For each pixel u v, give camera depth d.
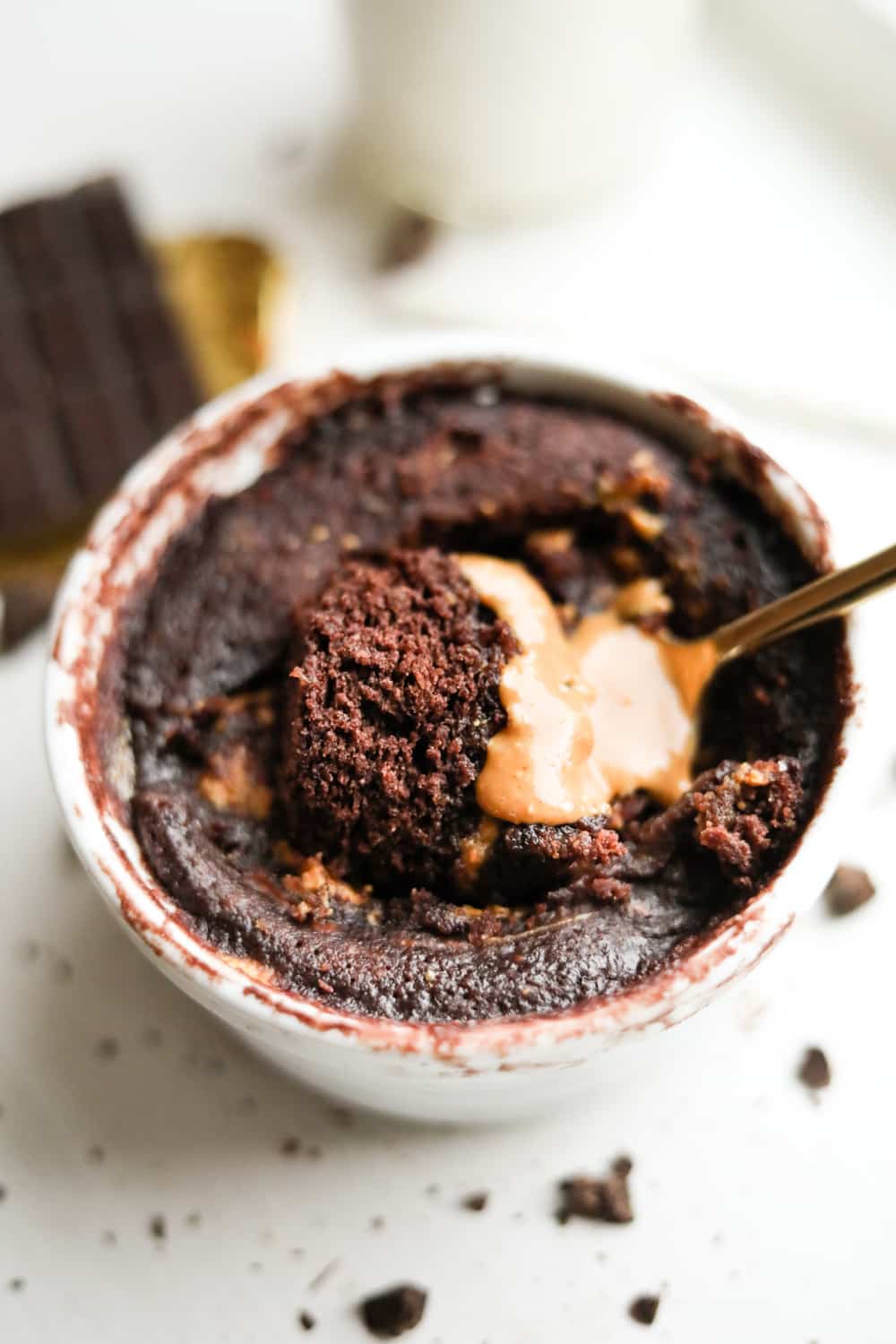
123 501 0.28
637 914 0.26
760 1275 0.28
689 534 0.28
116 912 0.26
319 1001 0.25
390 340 0.29
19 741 0.32
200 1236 0.29
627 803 0.27
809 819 0.26
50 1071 0.30
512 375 0.29
